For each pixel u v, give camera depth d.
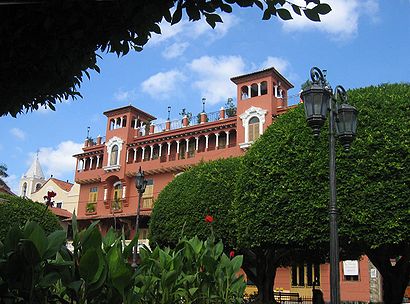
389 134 10.40
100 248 2.72
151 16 3.11
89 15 2.97
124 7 2.97
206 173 17.64
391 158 10.14
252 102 27.17
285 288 26.62
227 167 17.48
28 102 3.73
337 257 6.17
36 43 3.05
